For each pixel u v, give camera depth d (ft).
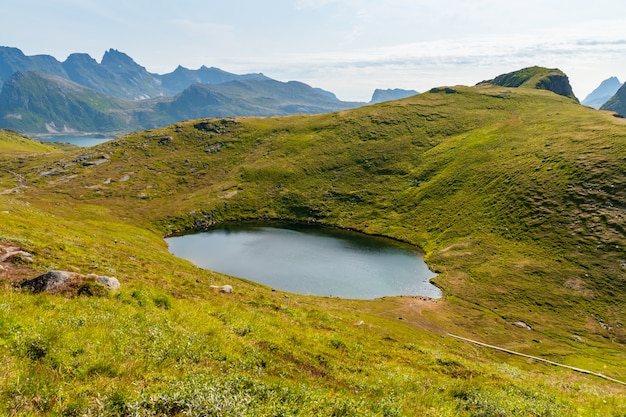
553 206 363.97
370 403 40.01
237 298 102.83
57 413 25.45
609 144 407.64
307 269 333.01
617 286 269.03
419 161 595.06
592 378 153.07
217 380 34.42
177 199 576.61
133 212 510.17
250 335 61.57
